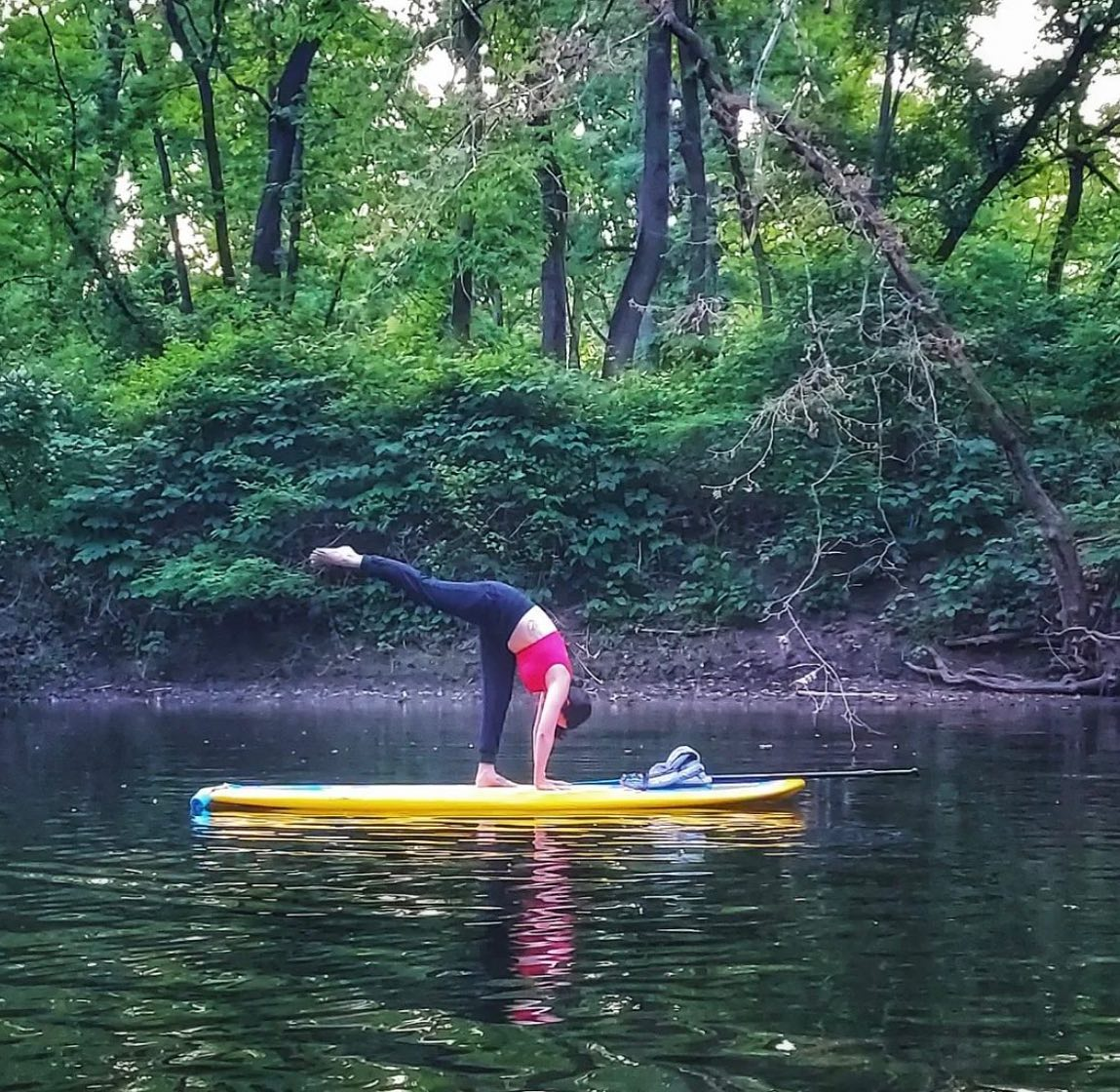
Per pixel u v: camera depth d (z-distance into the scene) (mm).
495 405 17891
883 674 14844
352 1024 3330
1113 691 13516
